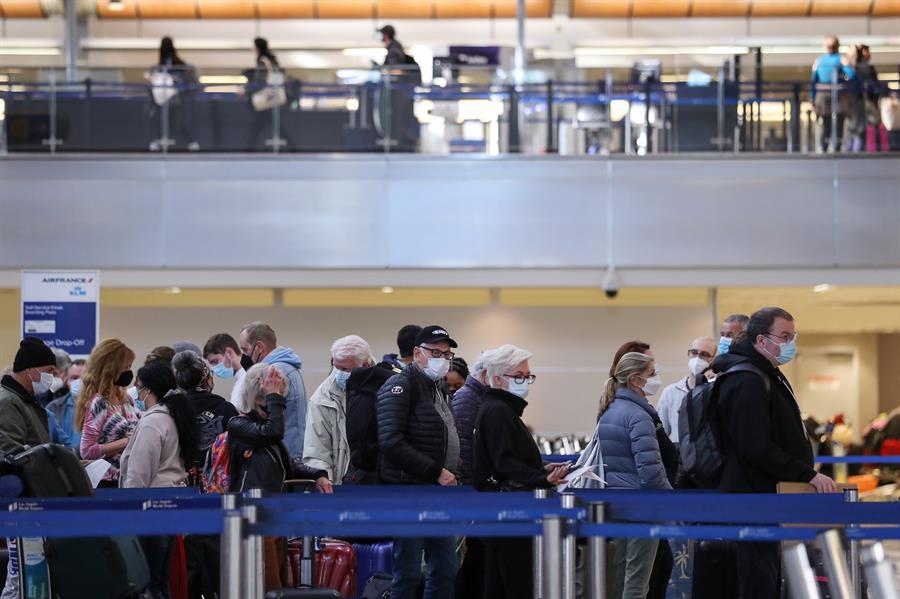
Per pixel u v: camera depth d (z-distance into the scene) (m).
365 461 22.61
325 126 49.16
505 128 49.28
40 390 22.34
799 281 49.47
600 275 49.75
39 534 14.77
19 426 21.52
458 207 49.38
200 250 49.34
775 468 18.42
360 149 49.22
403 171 49.34
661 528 14.59
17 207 49.12
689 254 49.19
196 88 48.69
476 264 49.38
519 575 19.19
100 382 24.25
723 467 19.00
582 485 20.77
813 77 48.81
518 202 49.34
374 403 22.66
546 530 14.87
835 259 48.94
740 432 18.53
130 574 18.69
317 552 22.48
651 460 20.81
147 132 48.81
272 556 20.72
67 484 19.08
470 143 49.34
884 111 48.72
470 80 49.16
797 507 15.73
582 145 49.28
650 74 49.28
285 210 49.34
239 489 20.84
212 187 49.34
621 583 21.88
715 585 20.77
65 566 18.42
